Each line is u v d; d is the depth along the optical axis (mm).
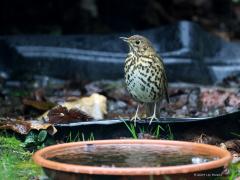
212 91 13539
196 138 9109
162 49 16219
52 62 16172
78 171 6148
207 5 22328
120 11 20406
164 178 6125
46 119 10016
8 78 16000
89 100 10945
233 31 21578
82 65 16219
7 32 19109
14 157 8117
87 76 16203
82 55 16266
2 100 12992
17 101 12867
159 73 9656
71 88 15102
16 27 19344
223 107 12406
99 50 16422
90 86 14625
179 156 7273
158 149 7672
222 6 22750
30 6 19422
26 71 16109
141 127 9148
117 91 14008
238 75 16797
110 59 16234
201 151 7344
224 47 17250
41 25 19531
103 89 13914
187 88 14117
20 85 15391
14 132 9023
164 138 9133
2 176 7145
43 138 8758
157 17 20875
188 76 15812
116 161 7070
